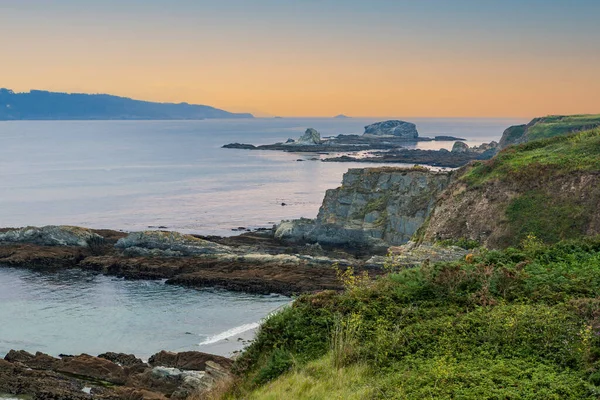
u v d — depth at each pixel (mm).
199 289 60250
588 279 21250
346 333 18312
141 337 45531
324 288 57969
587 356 15383
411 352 17297
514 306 18922
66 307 53812
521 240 54156
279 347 19547
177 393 27844
